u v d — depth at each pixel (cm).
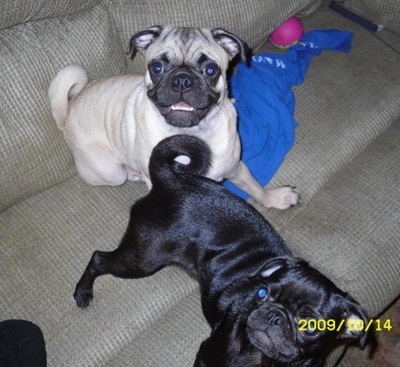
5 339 59
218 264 61
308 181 76
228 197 62
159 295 64
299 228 71
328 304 53
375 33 93
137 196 74
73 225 70
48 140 71
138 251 62
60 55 69
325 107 83
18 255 66
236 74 86
